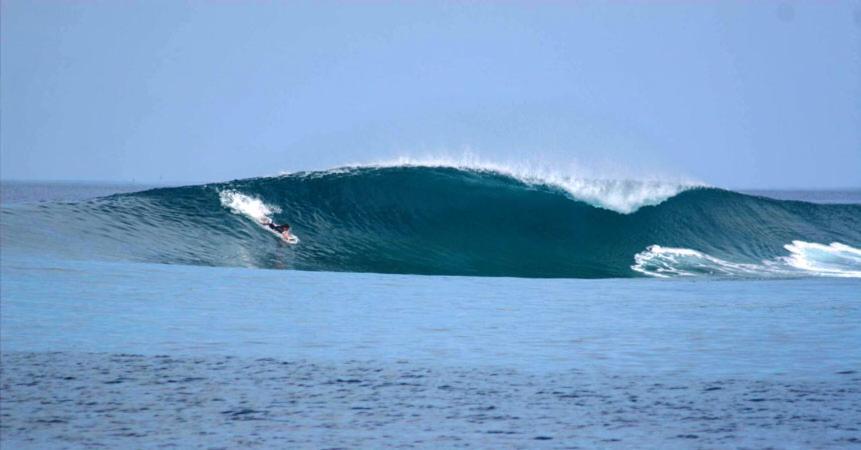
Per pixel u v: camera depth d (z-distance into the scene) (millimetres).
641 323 58500
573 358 46719
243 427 33469
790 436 32094
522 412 35656
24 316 58469
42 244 95375
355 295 72750
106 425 33656
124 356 46312
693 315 62688
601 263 106000
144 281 77625
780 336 53312
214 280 80312
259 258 98625
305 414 35312
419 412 35719
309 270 94375
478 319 59969
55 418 34531
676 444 31188
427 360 46000
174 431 32812
